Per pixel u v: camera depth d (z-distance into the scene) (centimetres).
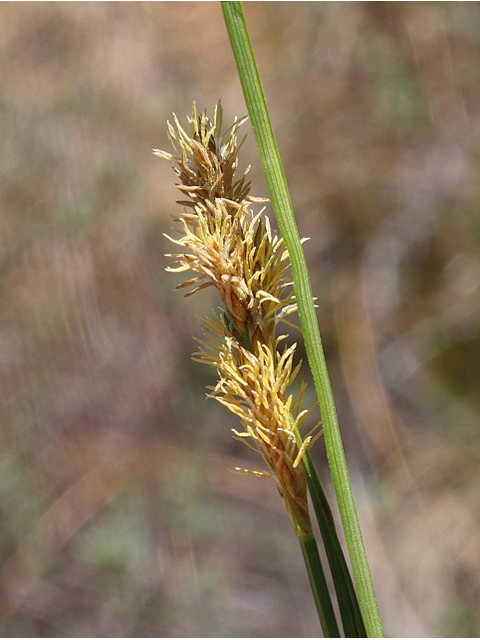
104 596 32
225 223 9
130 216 42
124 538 33
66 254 41
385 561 31
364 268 39
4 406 37
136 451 36
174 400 37
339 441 9
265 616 30
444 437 34
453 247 39
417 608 29
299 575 31
